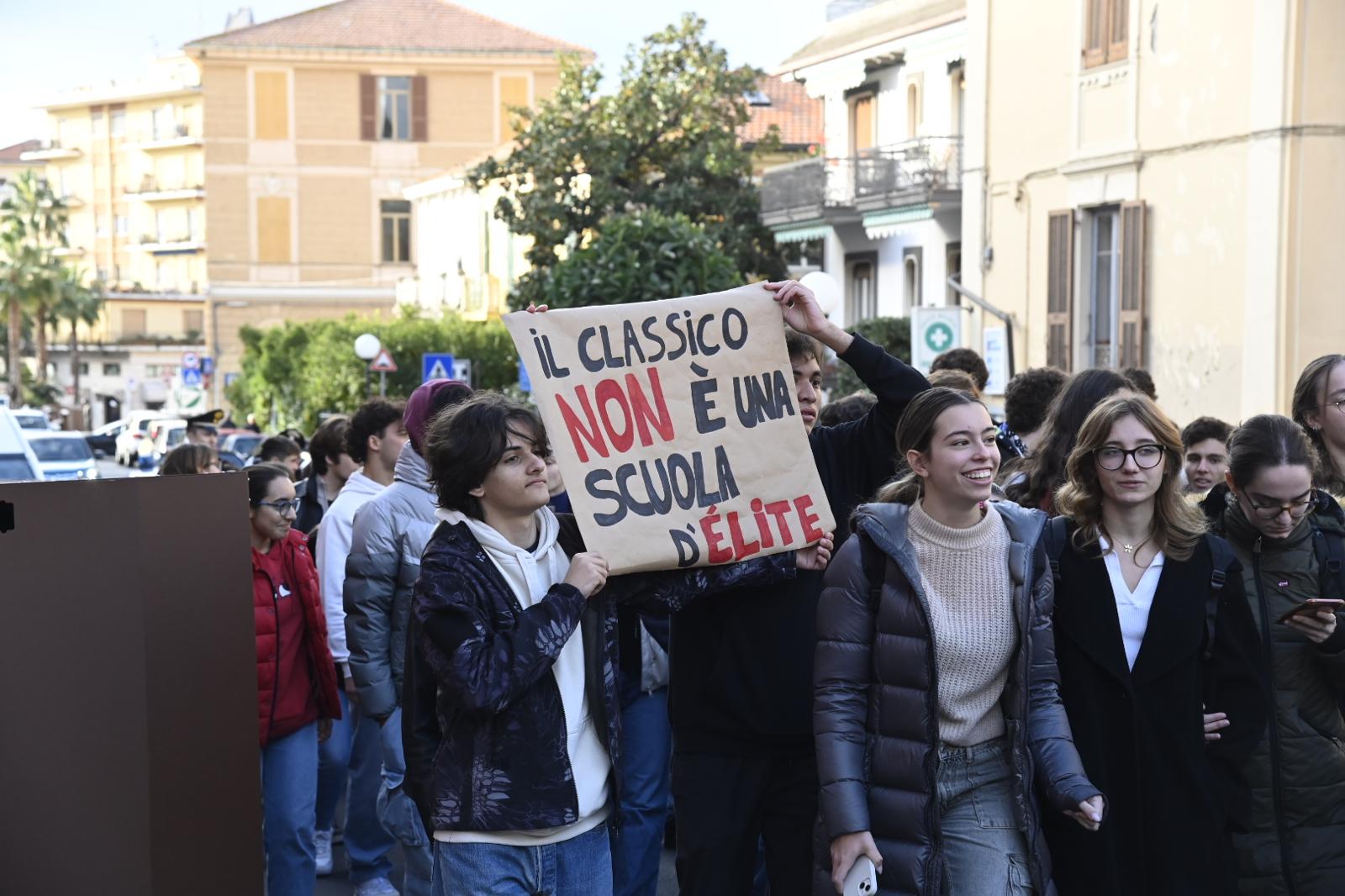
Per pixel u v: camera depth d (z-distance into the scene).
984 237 22.55
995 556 4.34
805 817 4.79
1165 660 4.41
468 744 4.04
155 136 96.06
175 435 47.16
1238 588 4.54
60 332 95.44
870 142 29.12
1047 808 4.44
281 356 44.81
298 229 59.53
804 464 4.69
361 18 60.47
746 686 4.73
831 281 8.73
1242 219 17.73
